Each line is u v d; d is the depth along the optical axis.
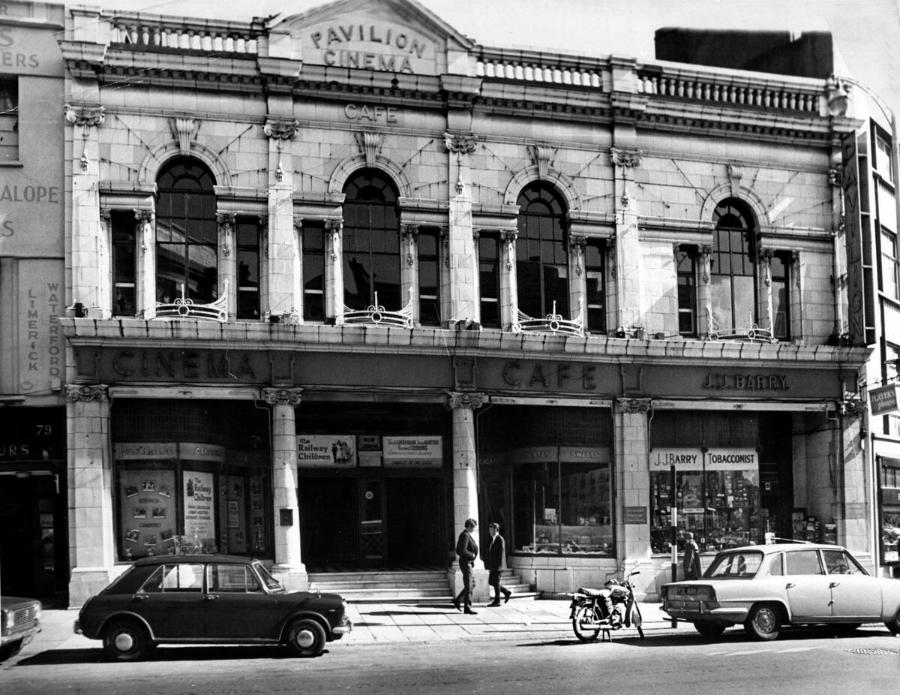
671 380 24.75
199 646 16.52
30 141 21.59
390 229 23.61
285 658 15.23
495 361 23.39
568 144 24.56
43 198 21.53
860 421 26.08
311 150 22.86
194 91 22.28
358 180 23.53
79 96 21.61
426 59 23.66
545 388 23.75
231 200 22.33
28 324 21.25
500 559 21.98
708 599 16.70
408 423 24.67
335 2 23.19
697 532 25.30
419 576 23.34
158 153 22.03
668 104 25.11
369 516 24.31
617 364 24.30
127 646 14.91
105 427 21.05
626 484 24.11
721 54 26.64
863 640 16.78
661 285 25.05
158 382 21.38
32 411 21.41
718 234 26.11
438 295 23.70
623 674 13.09
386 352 22.66
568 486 24.27
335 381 22.39
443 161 23.67
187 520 21.91
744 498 25.86
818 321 26.27
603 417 24.56
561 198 24.73
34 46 21.77
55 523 21.61
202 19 22.34
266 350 21.92
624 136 24.88
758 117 25.81
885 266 27.94
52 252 21.45
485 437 25.06
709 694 11.45
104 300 21.55
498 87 23.88
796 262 26.30
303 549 23.88
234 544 22.73
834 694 11.40
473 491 22.92
